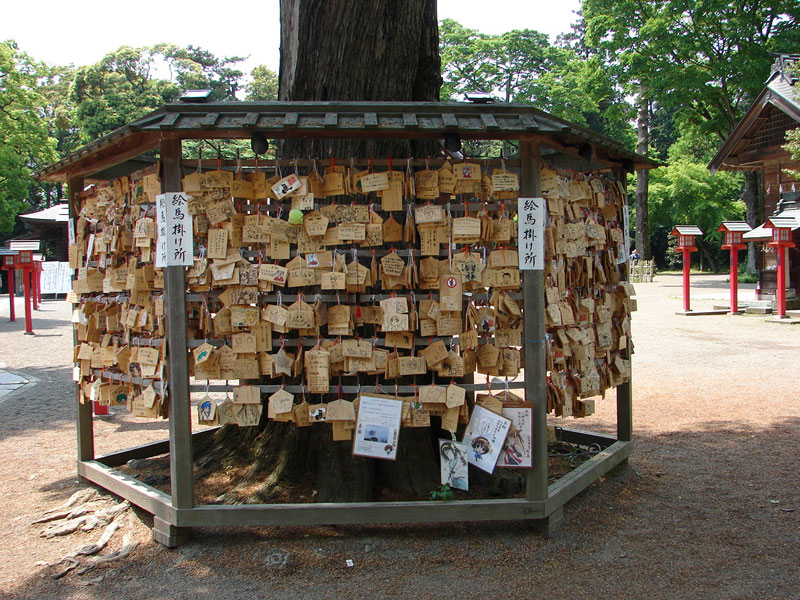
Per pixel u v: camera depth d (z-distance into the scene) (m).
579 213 4.17
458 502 3.55
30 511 4.30
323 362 3.59
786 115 18.45
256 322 3.59
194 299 3.62
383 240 3.69
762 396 7.49
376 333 3.89
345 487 4.07
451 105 3.44
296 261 3.64
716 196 35.66
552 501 3.68
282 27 4.81
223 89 43.00
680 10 24.38
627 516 4.05
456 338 3.81
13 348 13.39
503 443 3.57
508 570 3.36
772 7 24.22
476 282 3.59
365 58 4.43
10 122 22.64
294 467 4.39
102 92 34.00
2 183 24.86
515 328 3.63
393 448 3.58
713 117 27.67
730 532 3.82
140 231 3.76
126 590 3.21
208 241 3.54
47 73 23.78
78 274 4.60
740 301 17.78
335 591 3.16
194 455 5.05
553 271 3.82
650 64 25.59
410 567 3.39
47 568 3.44
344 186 3.59
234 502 4.11
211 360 3.59
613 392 7.99
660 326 14.23
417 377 4.25
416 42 4.58
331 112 3.39
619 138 40.03
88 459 4.81
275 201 4.05
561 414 3.85
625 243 4.76
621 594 3.12
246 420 3.61
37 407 7.84
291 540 3.68
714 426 6.27
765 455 5.30
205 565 3.42
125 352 4.07
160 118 3.43
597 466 4.29
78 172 4.65
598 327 4.30
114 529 3.85
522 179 3.50
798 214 16.17
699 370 9.23
